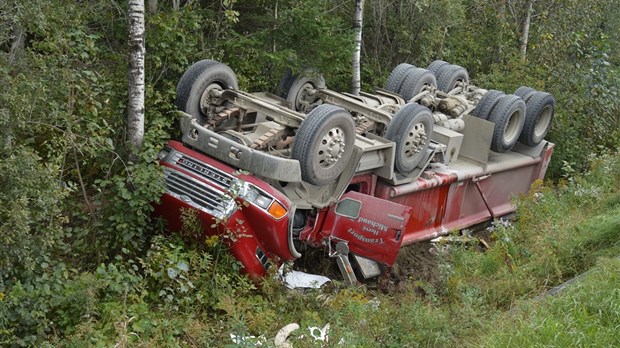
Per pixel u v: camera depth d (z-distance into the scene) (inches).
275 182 320.5
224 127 345.1
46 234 260.1
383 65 584.7
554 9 687.7
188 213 304.8
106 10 366.9
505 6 709.3
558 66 612.1
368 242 333.4
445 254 363.6
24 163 243.8
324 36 414.3
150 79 345.4
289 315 299.0
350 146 330.0
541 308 265.7
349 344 254.5
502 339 247.1
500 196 454.3
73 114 301.9
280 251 314.8
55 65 281.6
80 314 259.1
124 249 293.1
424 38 587.8
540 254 354.3
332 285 330.6
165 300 284.0
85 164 323.6
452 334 275.4
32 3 260.1
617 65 774.5
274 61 401.4
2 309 239.5
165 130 335.6
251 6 444.5
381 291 345.4
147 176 299.6
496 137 433.7
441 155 406.9
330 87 504.7
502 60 648.4
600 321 258.5
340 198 338.3
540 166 481.4
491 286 329.1
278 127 328.2
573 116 579.8
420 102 437.7
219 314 293.4
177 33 346.0
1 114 241.1
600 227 355.6
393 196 368.5
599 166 514.0
